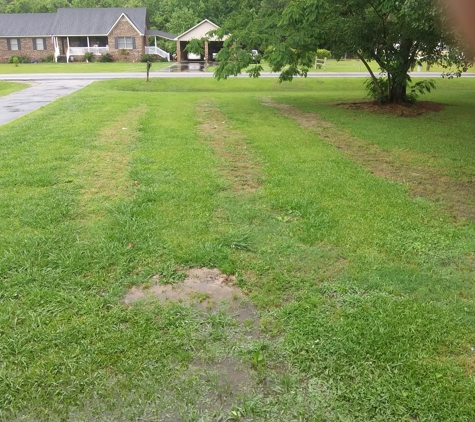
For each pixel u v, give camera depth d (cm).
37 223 440
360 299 330
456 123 1109
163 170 620
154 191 532
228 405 241
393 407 238
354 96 1700
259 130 951
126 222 445
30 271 357
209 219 463
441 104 1445
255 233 436
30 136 820
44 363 264
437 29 940
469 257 401
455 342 285
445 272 371
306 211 483
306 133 934
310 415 235
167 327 301
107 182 568
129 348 279
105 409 237
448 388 248
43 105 1365
